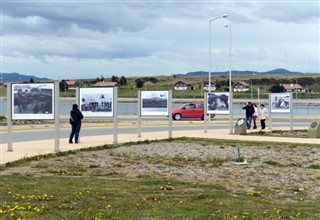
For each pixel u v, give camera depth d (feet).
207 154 74.79
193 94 472.44
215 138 98.02
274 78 622.54
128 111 258.57
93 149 78.59
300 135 108.06
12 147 78.18
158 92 100.07
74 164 62.08
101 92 88.58
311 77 634.02
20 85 74.79
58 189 42.65
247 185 48.91
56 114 74.28
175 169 59.62
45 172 55.01
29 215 31.78
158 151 78.23
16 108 75.00
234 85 522.06
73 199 37.76
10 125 75.10
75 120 86.48
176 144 88.84
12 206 34.24
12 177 50.49
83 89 89.35
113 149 80.43
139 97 101.76
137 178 51.85
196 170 59.06
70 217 31.63
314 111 298.35
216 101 115.44
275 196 43.09
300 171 58.85
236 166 62.80
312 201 40.96
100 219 31.12
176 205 36.11
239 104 370.12
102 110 88.53
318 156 72.33
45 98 74.43
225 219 32.04
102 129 126.62
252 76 638.94
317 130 101.14
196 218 32.01
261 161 67.41
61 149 76.07
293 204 38.93
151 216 32.35
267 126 142.92
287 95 123.34
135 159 68.59
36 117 74.79
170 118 99.60
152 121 167.94
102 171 56.80
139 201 37.50
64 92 444.55
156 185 46.55
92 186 44.86
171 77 638.94
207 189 45.06
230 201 38.73
